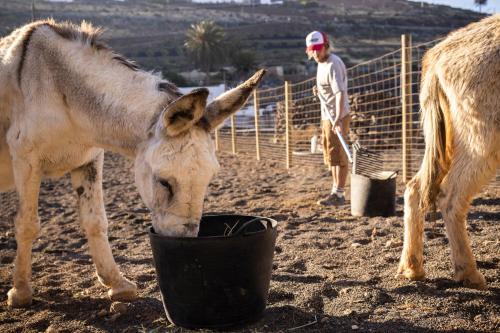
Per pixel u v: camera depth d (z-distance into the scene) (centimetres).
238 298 310
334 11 17162
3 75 378
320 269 425
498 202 635
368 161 631
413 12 16762
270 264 325
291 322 328
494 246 457
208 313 310
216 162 298
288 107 1152
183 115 283
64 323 347
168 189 293
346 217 606
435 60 385
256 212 668
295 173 1045
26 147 365
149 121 321
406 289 370
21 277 383
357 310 339
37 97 362
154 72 368
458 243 369
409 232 389
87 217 386
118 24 10900
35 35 374
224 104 308
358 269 421
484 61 348
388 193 598
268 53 8512
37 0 11550
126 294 380
